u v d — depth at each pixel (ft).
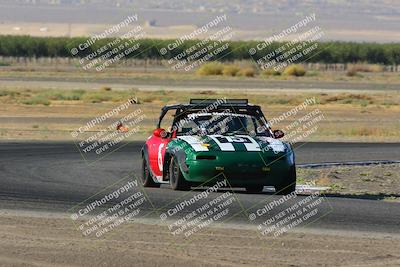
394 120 371.35
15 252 86.94
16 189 138.31
